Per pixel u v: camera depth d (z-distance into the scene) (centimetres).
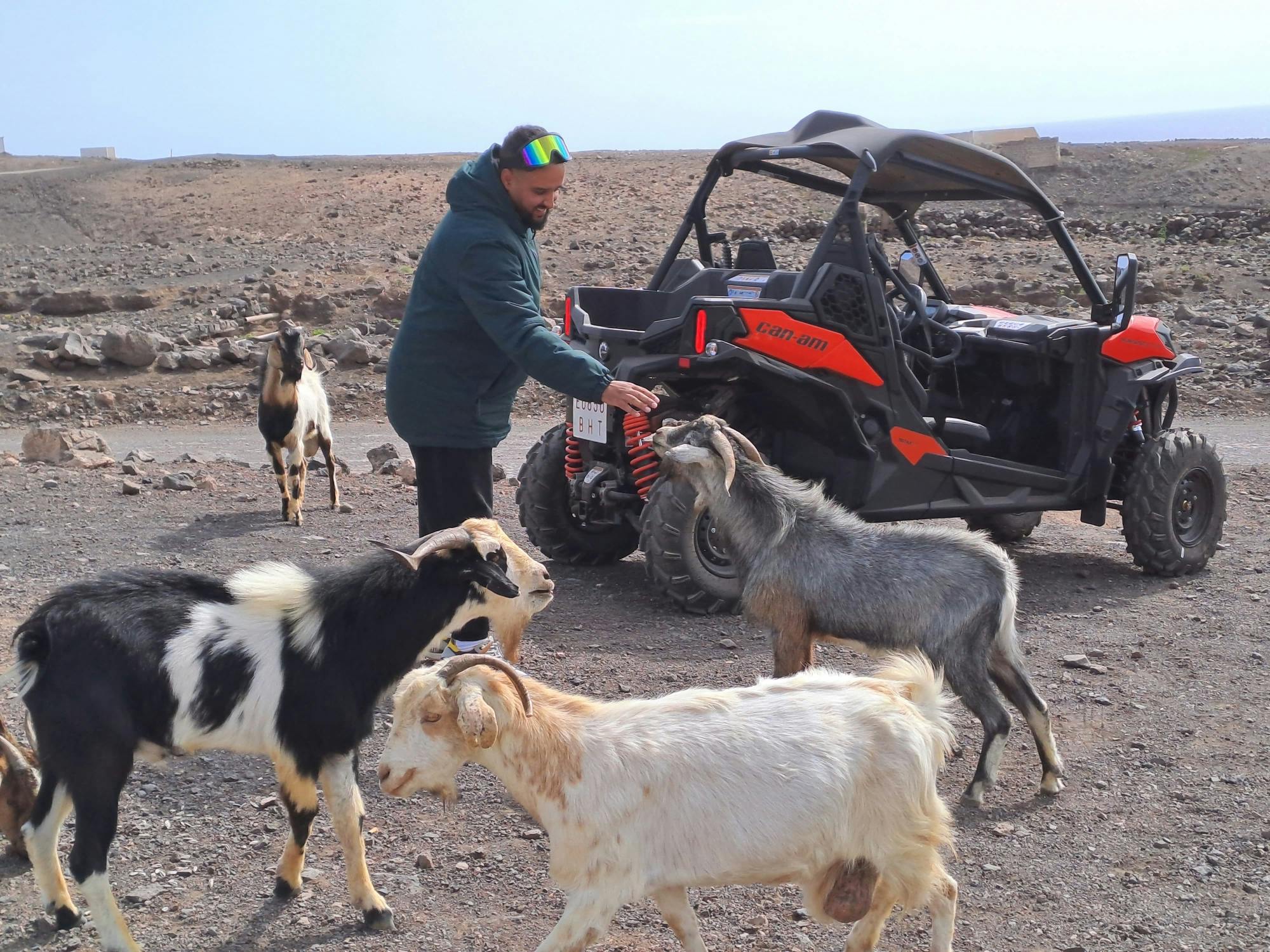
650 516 771
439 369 573
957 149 805
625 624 778
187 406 1805
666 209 3362
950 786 562
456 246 547
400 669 450
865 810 389
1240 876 473
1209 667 704
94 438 1411
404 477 1265
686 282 856
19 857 489
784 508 595
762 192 3553
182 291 2400
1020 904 458
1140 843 503
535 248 578
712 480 598
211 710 425
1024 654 727
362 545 972
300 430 1053
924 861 397
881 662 708
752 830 376
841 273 766
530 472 893
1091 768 575
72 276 2623
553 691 403
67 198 4331
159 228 3706
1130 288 882
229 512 1102
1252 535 1031
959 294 2266
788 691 408
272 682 431
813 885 397
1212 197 3372
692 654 718
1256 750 589
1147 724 624
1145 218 3222
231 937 435
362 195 3978
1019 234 2991
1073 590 869
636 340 768
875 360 787
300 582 442
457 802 537
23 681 411
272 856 494
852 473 795
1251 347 1991
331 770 441
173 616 427
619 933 439
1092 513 906
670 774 376
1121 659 718
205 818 527
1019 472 860
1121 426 890
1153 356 895
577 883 376
